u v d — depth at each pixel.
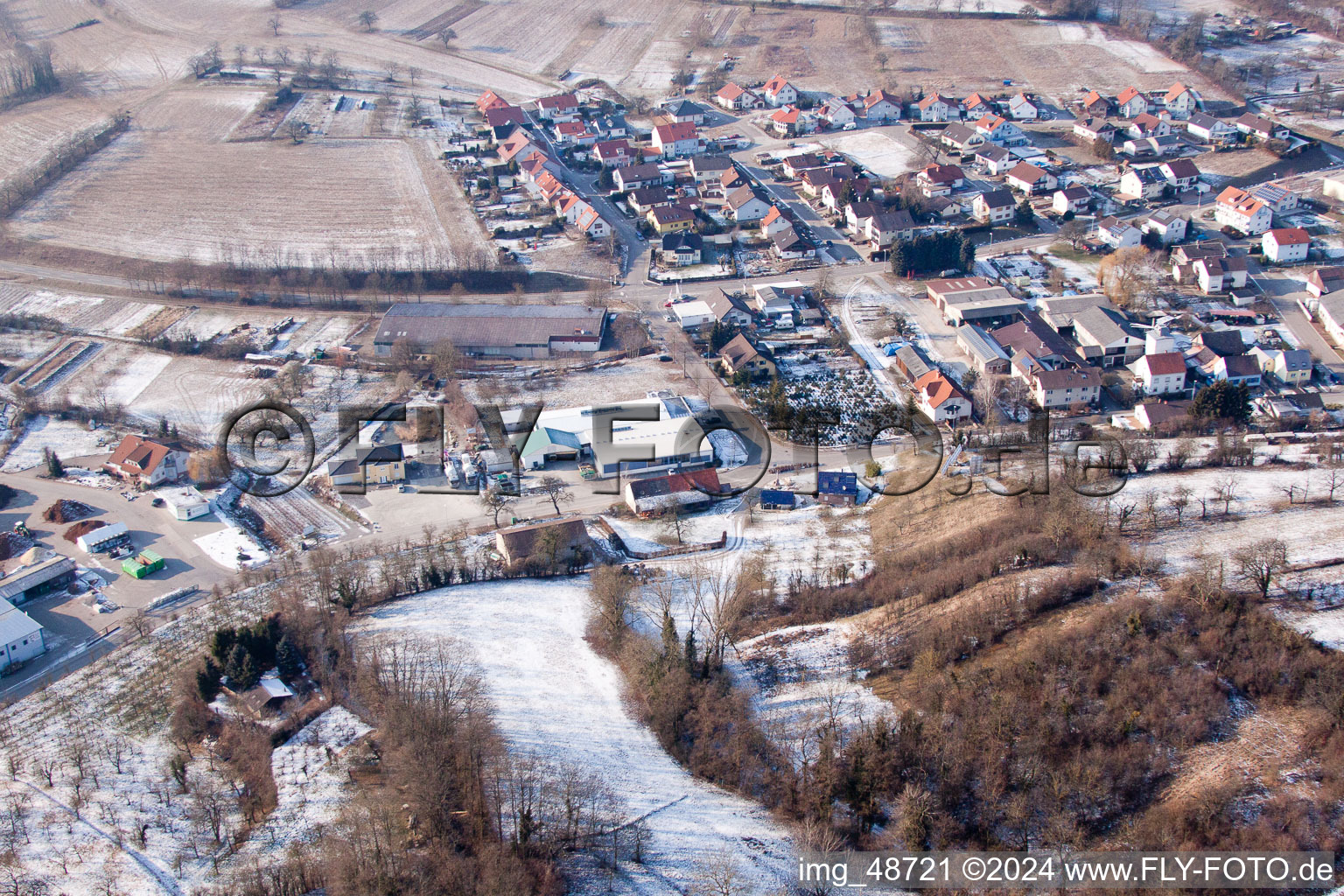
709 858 80.44
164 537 130.50
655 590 114.38
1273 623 90.62
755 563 117.62
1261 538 105.56
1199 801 76.94
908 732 86.12
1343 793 75.62
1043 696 87.88
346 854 78.75
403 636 107.69
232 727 96.94
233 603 115.88
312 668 104.50
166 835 85.88
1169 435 141.25
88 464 146.62
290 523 133.12
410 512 134.12
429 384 164.50
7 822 87.06
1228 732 82.94
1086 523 110.06
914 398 157.38
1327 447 125.44
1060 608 99.75
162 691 103.12
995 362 162.25
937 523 122.19
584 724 95.31
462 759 84.44
